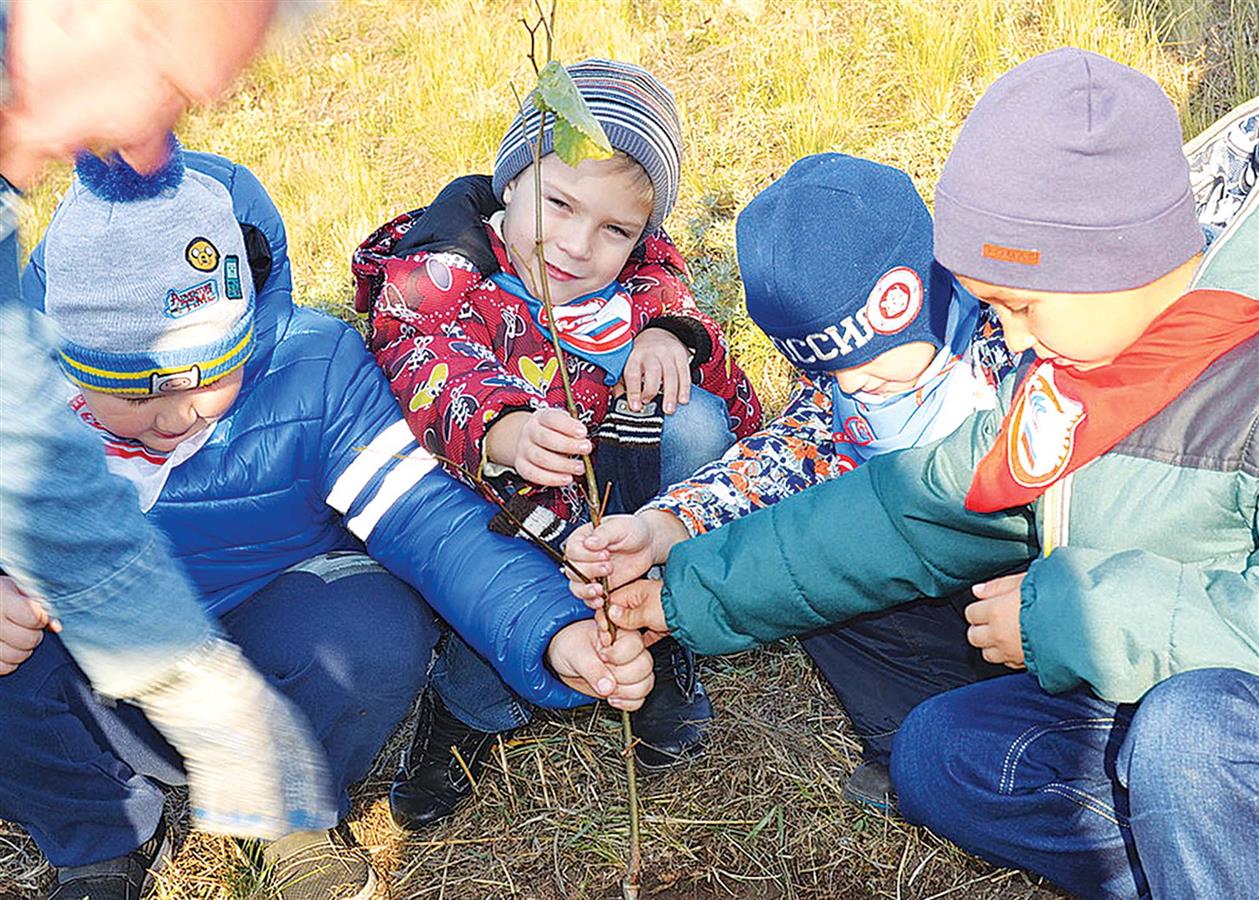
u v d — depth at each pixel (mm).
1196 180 2762
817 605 2412
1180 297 2121
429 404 2570
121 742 2527
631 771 2318
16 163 1561
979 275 2195
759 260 2537
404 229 2924
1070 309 2162
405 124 5152
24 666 2377
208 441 2533
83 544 1751
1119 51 4508
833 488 2428
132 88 1479
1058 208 2104
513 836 2666
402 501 2574
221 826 2299
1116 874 2227
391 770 2848
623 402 2939
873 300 2484
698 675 2969
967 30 4746
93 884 2512
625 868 2578
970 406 2588
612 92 2680
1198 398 2096
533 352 2812
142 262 2219
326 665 2484
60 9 1418
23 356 1638
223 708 2061
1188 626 2010
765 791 2711
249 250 2582
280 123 5309
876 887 2521
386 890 2588
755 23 5121
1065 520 2201
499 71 5289
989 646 2273
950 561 2373
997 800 2287
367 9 5980
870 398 2613
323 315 2699
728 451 2809
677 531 2625
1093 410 2145
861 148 4395
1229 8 4656
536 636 2432
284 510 2604
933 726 2375
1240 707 1946
